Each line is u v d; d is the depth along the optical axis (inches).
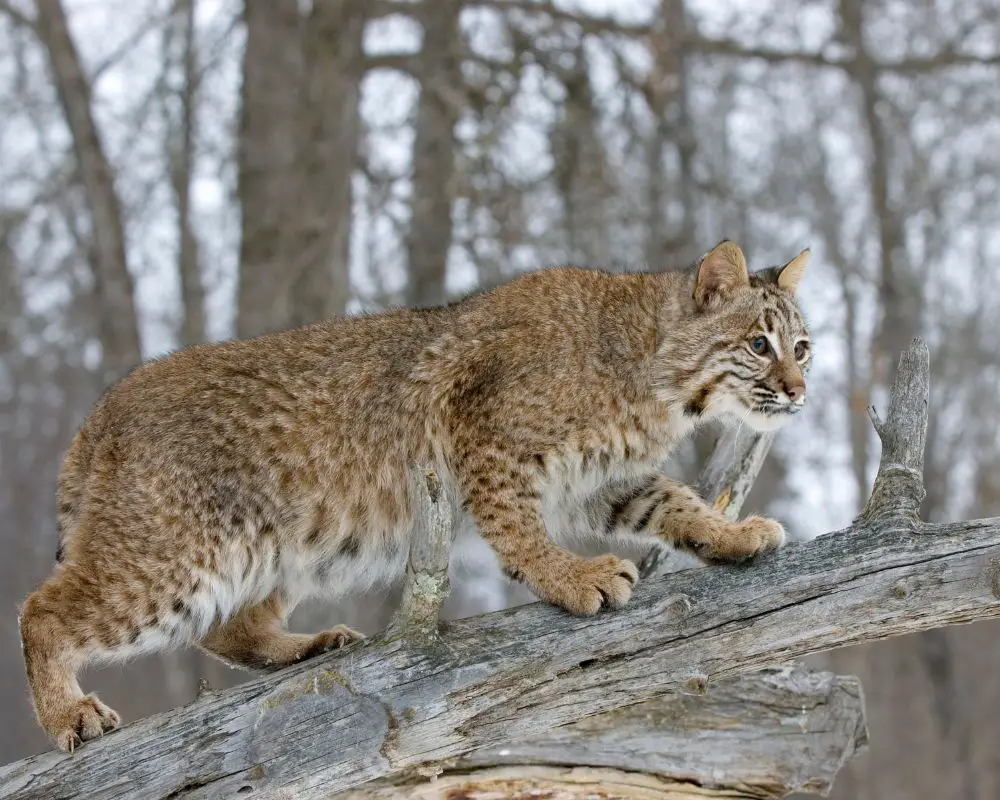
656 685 240.7
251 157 687.1
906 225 977.5
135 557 280.5
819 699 279.3
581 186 659.4
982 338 984.9
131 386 301.1
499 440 282.0
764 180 978.1
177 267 822.5
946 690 844.0
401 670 239.3
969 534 234.2
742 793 278.7
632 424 291.3
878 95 847.1
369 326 306.8
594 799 276.1
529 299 296.7
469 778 267.9
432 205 660.1
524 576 270.7
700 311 297.7
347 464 295.0
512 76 664.4
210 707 244.7
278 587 300.8
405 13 704.4
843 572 236.1
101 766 240.8
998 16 826.8
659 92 700.7
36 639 274.4
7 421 1048.8
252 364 299.3
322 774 237.8
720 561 270.8
